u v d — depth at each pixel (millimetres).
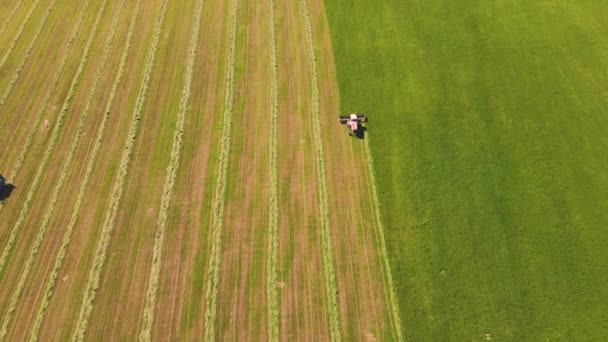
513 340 18203
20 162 25578
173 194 23641
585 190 21625
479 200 21812
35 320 20016
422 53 27828
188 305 20109
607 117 23906
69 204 23719
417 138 24312
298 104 26781
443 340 18406
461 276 19812
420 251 20688
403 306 19297
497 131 24031
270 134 25562
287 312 19703
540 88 25438
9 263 21859
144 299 20406
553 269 19625
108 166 25078
